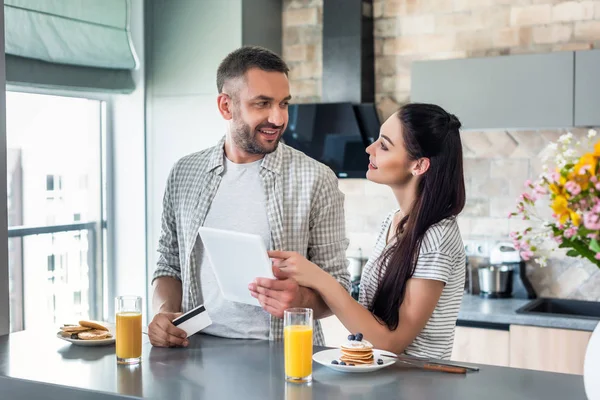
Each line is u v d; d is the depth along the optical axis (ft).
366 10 13.94
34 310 13.12
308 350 5.80
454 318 7.04
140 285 14.60
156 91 14.57
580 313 12.91
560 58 11.63
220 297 7.55
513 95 11.97
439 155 6.79
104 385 5.82
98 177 14.46
